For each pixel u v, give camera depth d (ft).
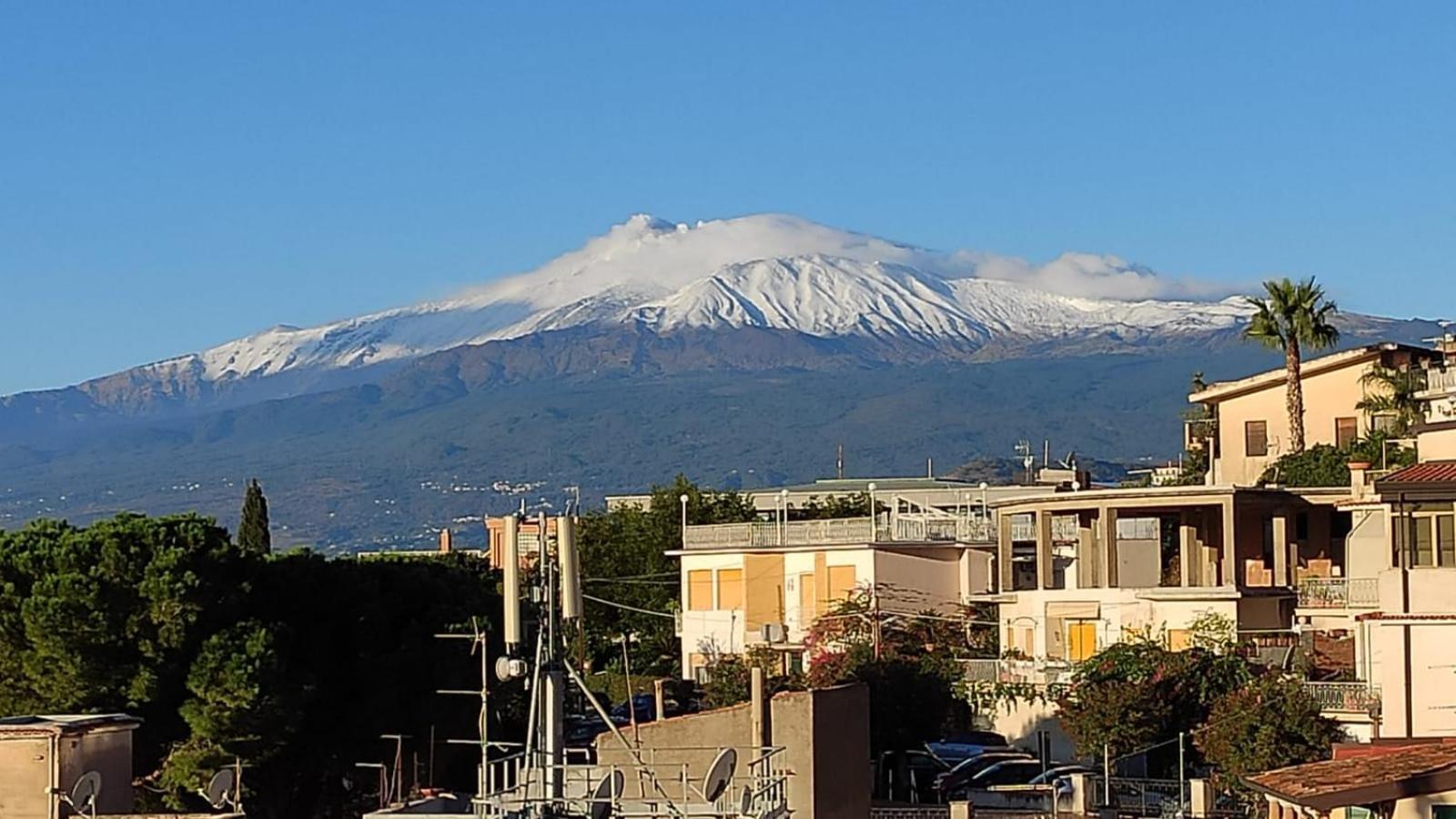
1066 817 214.48
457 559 349.00
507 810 144.77
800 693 168.66
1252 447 403.75
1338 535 311.88
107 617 223.10
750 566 354.74
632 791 166.30
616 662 389.60
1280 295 396.78
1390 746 182.19
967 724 290.97
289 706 229.45
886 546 340.59
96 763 148.46
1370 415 376.07
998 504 318.45
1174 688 261.85
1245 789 226.58
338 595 251.19
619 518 445.37
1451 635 207.10
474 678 252.83
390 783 231.50
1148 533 325.01
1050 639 301.43
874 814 221.66
